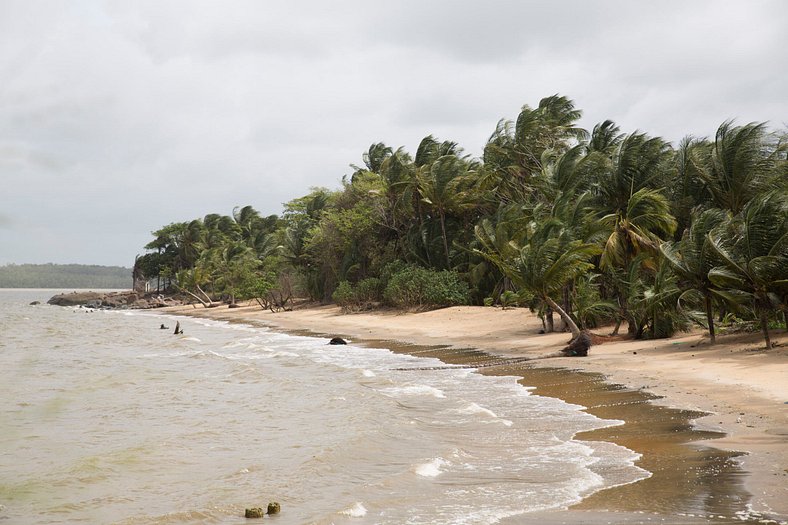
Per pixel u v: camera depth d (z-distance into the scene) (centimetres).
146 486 1138
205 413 1847
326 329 5034
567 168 3738
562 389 1914
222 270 9744
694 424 1329
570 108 5547
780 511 797
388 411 1727
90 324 6931
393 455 1269
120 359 3453
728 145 3173
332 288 7500
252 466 1237
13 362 3331
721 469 991
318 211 8300
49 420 1791
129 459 1327
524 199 5006
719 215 2422
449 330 4150
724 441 1166
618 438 1277
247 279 8594
